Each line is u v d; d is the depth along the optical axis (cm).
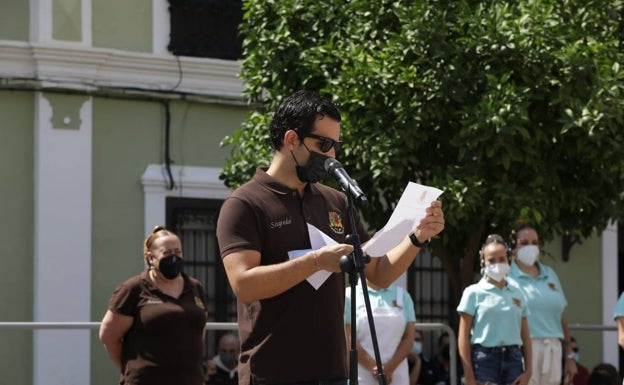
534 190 1169
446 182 1136
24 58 1541
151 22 1630
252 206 621
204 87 1658
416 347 1555
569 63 1145
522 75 1158
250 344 629
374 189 1185
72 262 1554
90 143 1575
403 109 1150
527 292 1147
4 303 1523
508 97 1116
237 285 604
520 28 1150
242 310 638
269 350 620
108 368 1562
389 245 609
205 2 1658
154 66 1623
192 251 1644
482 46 1144
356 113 1168
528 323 1144
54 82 1548
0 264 1522
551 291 1155
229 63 1667
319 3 1238
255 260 612
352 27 1222
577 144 1166
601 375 1444
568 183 1223
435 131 1188
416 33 1149
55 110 1552
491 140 1130
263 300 623
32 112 1548
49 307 1535
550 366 1145
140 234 1608
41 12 1545
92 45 1578
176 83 1639
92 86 1576
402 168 1148
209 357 1636
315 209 637
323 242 619
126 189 1600
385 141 1145
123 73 1603
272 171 636
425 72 1152
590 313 1919
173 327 941
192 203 1645
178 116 1641
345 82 1159
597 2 1217
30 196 1544
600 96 1137
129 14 1614
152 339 939
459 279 1401
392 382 1096
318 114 626
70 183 1559
